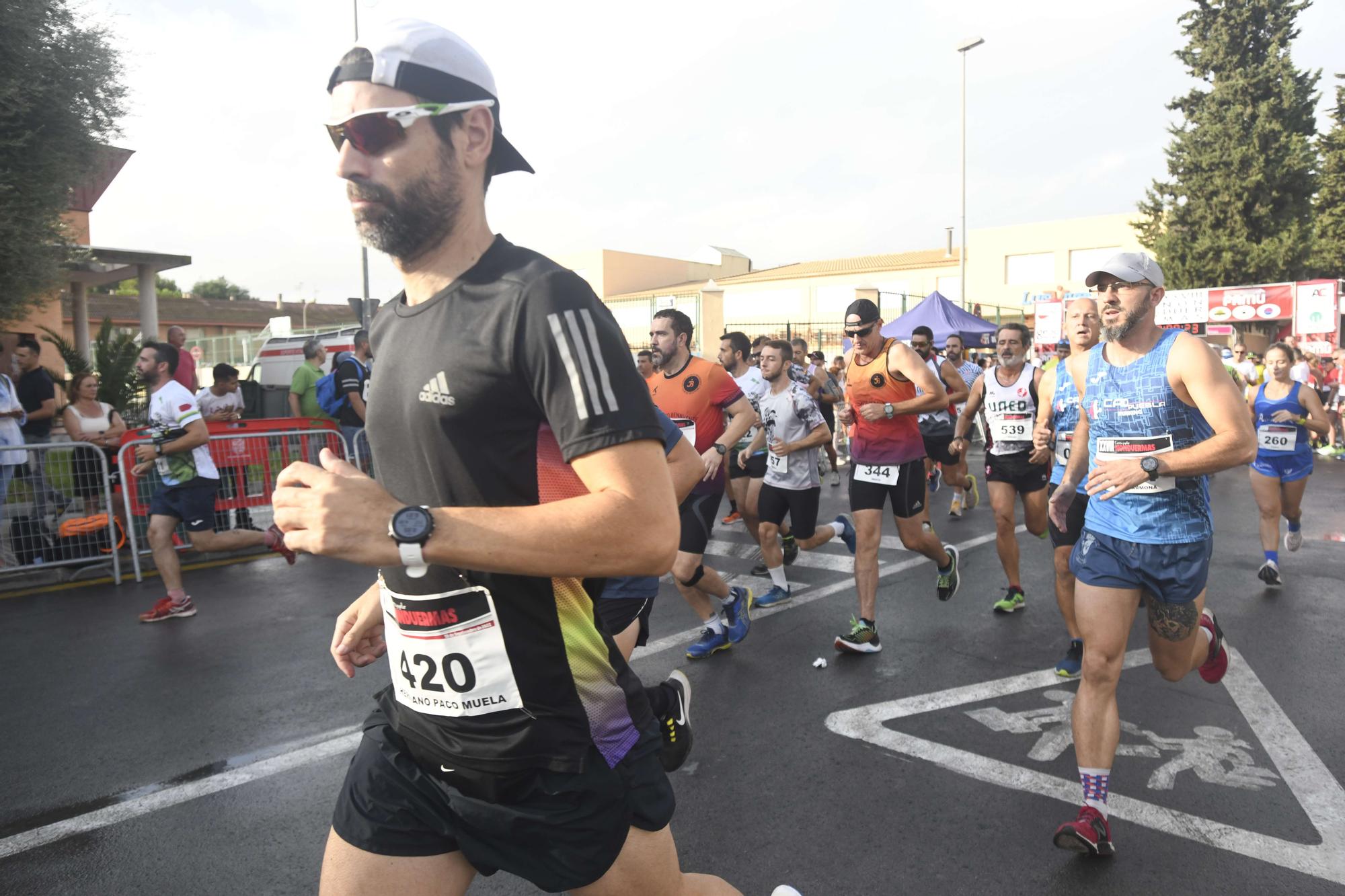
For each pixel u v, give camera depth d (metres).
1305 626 5.37
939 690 4.35
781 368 5.67
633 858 1.57
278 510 1.31
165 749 3.80
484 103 1.42
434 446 1.41
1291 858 2.82
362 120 1.36
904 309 29.33
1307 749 3.62
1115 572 3.06
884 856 2.90
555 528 1.26
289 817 3.21
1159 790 3.29
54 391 8.63
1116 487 3.00
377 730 1.67
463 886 1.60
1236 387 3.00
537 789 1.50
